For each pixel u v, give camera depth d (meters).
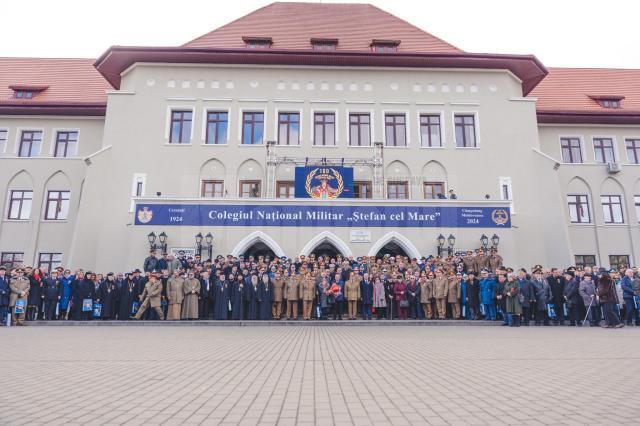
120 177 24.06
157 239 20.89
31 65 31.98
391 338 11.48
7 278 15.90
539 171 25.00
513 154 25.36
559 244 23.86
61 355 8.43
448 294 16.95
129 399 5.00
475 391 5.39
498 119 25.80
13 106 27.33
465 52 25.98
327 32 28.89
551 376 6.34
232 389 5.50
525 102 26.05
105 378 6.20
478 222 21.61
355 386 5.68
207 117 25.41
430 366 7.17
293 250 20.98
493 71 26.28
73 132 28.19
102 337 11.71
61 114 27.97
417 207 21.62
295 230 21.20
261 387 5.61
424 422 4.09
